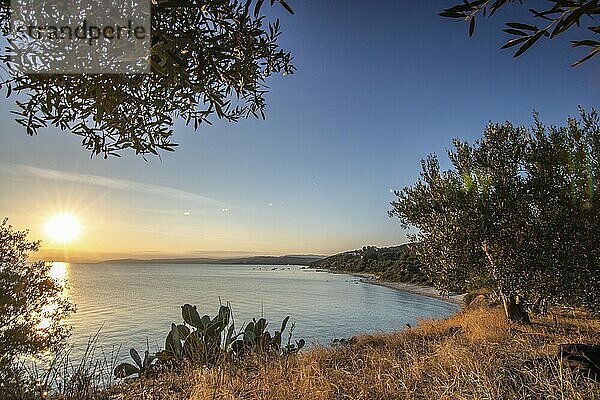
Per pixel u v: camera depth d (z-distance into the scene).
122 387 5.79
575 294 10.72
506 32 1.18
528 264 11.13
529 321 12.06
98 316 31.19
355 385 5.30
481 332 9.03
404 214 13.61
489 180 12.12
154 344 17.66
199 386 5.02
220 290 69.81
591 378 4.30
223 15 1.93
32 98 1.99
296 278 123.38
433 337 10.58
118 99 1.90
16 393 3.82
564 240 10.87
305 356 7.74
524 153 12.13
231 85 2.18
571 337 8.60
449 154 13.08
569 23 1.08
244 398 5.02
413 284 78.25
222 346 7.60
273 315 36.19
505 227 11.64
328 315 36.97
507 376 4.86
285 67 2.53
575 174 11.18
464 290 12.91
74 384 4.46
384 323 31.38
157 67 1.70
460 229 11.91
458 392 4.44
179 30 1.79
